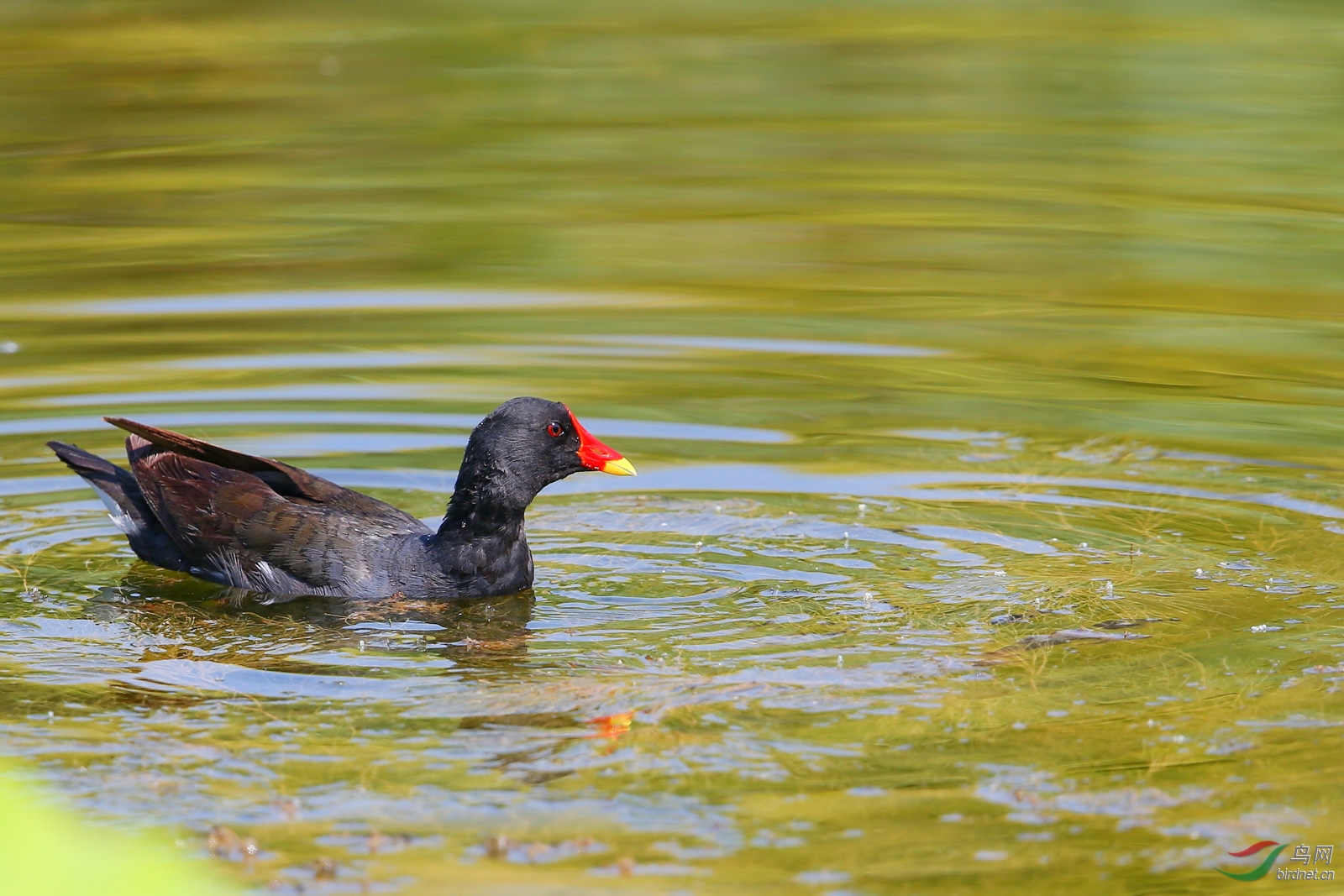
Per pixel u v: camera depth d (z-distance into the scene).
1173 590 10.10
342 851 6.73
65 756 7.63
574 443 10.72
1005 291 17.91
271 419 13.77
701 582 10.55
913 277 18.36
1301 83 26.28
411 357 15.52
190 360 15.22
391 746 7.78
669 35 30.92
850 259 18.95
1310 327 16.53
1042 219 20.42
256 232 19.66
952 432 13.70
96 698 8.44
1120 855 6.72
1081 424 13.88
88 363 15.04
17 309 16.66
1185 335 16.41
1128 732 7.90
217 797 7.21
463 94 26.59
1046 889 6.47
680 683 8.64
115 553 11.35
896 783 7.36
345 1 33.25
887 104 26.06
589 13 32.78
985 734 7.89
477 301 17.30
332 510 10.97
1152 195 21.23
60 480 12.46
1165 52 28.77
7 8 32.16
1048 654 9.02
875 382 15.03
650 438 13.55
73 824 3.60
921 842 6.83
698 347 15.98
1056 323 16.83
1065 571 10.52
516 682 8.71
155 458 11.45
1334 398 14.48
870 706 8.26
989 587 10.24
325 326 16.41
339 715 8.20
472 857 6.68
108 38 29.86
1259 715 8.08
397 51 29.27
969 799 7.21
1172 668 8.77
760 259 18.91
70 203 20.64
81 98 25.64
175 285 17.64
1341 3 31.75
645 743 7.80
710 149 23.64
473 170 22.50
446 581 10.50
